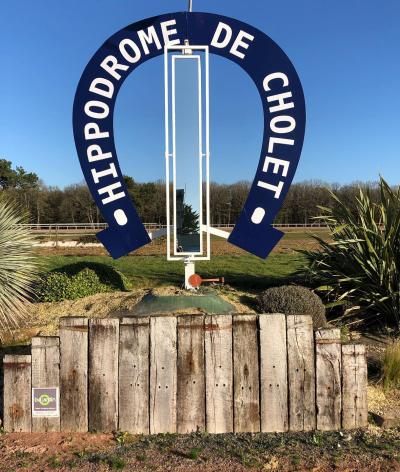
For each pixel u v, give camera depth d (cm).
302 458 304
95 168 615
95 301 656
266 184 613
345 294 623
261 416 347
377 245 628
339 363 348
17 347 528
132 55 610
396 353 438
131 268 1296
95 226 3941
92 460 303
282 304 586
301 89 604
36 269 659
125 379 346
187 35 610
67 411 346
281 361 348
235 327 348
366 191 707
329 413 347
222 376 346
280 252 1880
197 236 628
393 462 298
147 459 303
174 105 617
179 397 346
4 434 343
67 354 346
